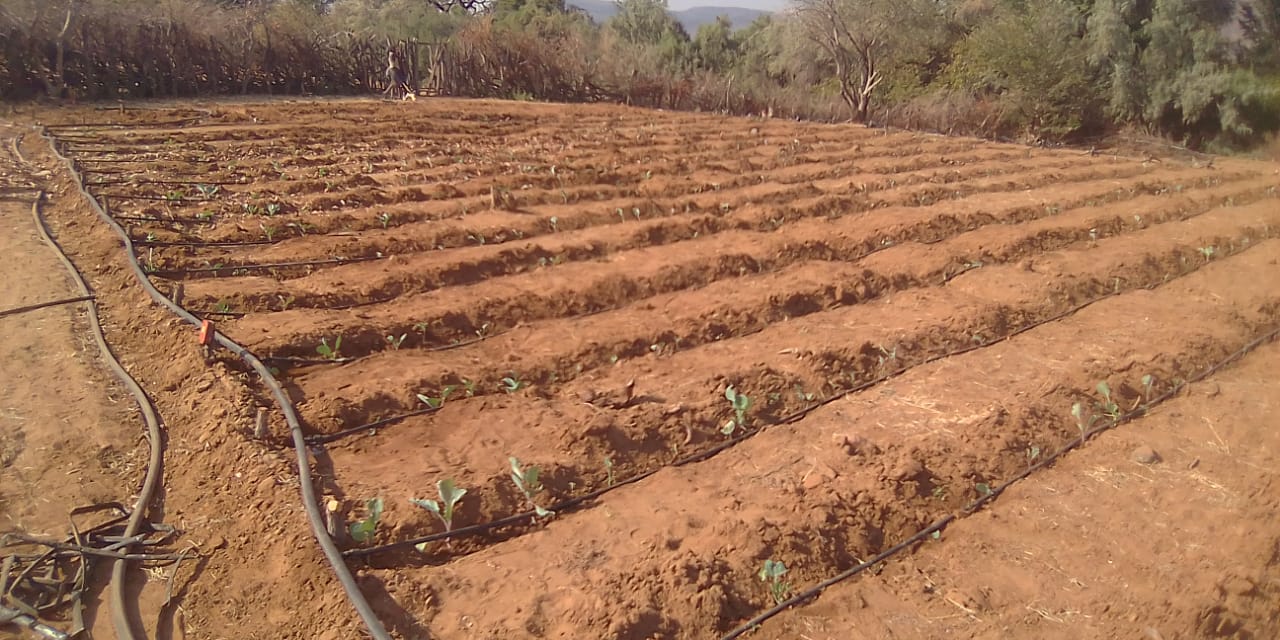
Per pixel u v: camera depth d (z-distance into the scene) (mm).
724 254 9078
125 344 6656
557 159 14203
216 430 5348
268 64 22188
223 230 9234
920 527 4883
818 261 9422
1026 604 4273
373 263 8750
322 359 6566
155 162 12281
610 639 3848
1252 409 6371
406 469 5160
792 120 24500
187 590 4211
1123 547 4707
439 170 12852
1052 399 6281
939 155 17344
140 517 4641
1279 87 24641
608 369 6754
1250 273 9711
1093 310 8430
